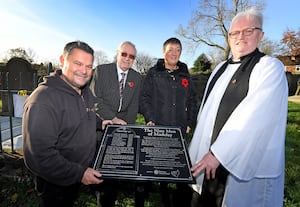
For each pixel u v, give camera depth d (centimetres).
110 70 296
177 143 198
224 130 179
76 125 189
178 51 291
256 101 175
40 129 166
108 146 192
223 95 208
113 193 265
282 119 183
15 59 668
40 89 177
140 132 211
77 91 199
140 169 169
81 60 183
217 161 175
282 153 189
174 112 292
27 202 290
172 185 349
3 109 627
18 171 318
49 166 171
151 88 305
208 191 215
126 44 294
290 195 328
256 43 203
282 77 184
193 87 320
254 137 171
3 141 376
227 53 2123
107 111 285
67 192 205
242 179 175
